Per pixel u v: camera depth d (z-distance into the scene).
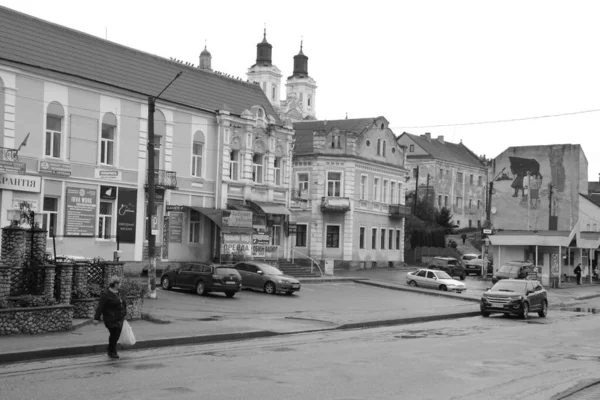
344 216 63.38
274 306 33.16
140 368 15.25
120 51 43.88
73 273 22.92
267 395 12.69
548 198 90.81
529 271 55.41
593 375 16.52
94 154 38.81
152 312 26.98
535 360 18.75
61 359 16.56
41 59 37.03
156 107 42.62
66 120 37.31
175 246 44.00
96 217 38.94
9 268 19.72
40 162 35.84
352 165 63.53
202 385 13.38
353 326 27.14
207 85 49.25
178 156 44.28
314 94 148.88
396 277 58.03
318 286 46.25
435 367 16.78
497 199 93.94
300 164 64.12
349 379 14.66
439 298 43.69
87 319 22.28
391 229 70.00
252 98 53.09
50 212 36.69
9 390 12.43
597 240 66.44
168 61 47.50
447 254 81.56
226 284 35.03
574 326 30.02
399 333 25.14
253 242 48.19
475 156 119.44
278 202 52.41
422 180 102.50
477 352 19.91
